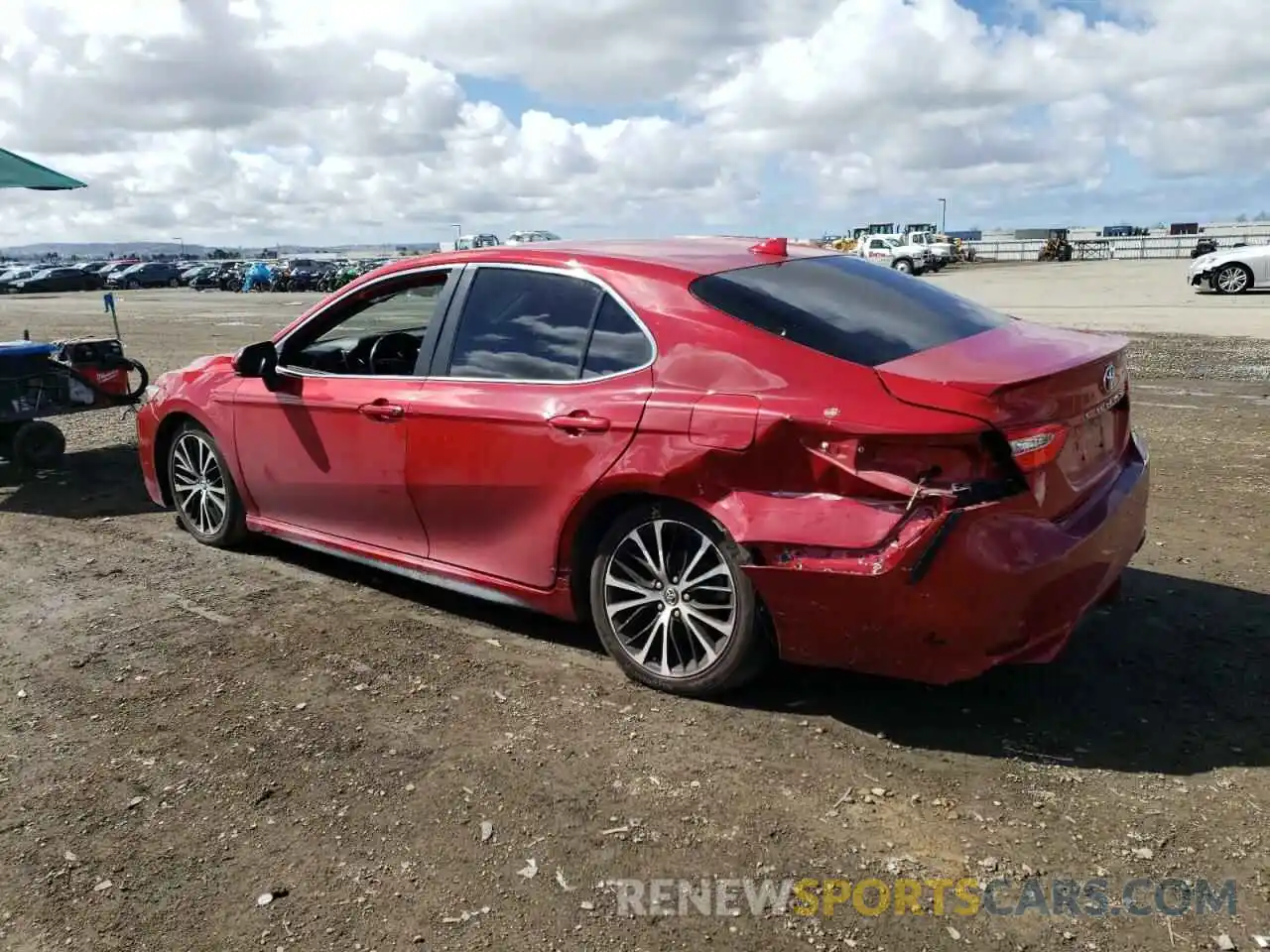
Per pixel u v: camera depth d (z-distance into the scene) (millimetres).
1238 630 4055
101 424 9445
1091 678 3689
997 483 3014
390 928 2502
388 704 3660
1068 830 2803
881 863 2695
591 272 3861
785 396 3229
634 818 2920
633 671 3756
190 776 3213
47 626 4480
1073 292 25391
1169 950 2348
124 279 60125
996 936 2414
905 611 3033
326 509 4754
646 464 3471
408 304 4469
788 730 3396
